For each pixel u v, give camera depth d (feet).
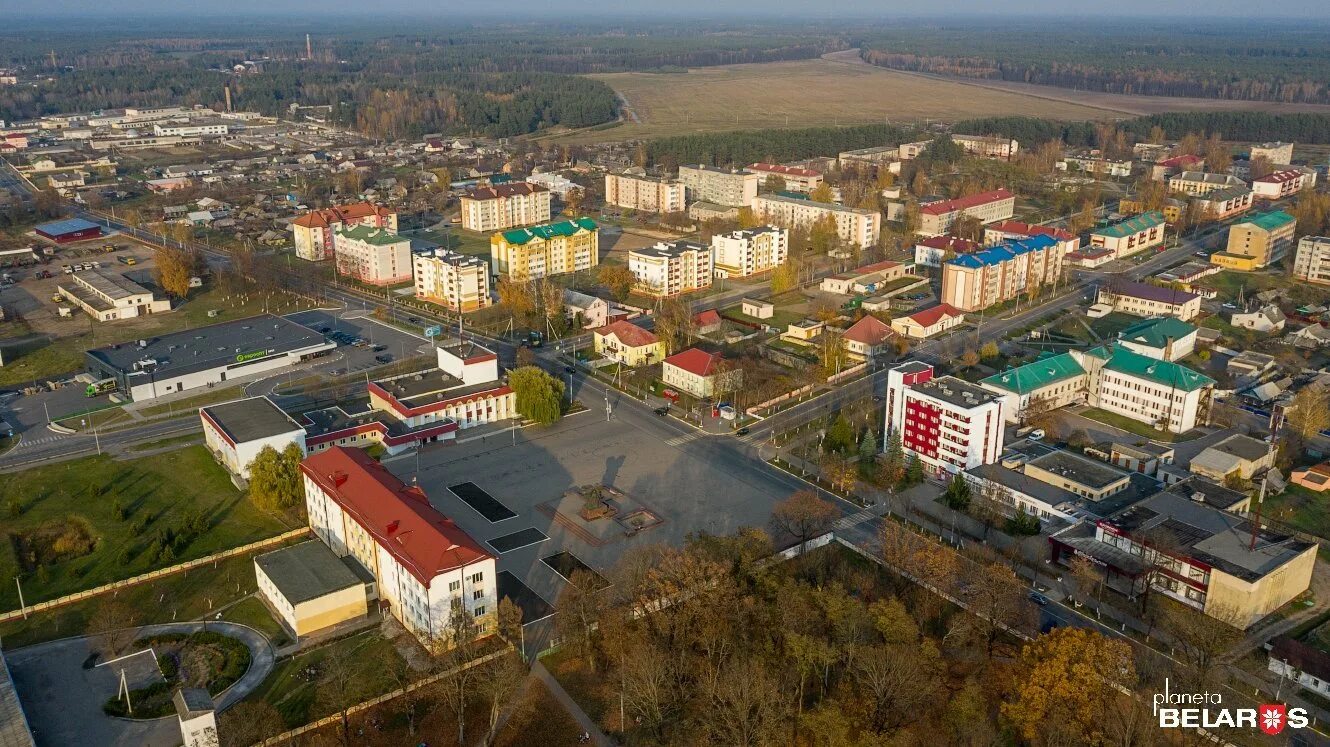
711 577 529.86
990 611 533.96
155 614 567.59
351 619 563.07
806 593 530.68
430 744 466.70
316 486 640.99
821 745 458.91
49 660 525.34
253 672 515.91
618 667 516.32
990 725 460.96
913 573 584.81
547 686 507.71
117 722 477.36
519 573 608.60
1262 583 549.13
